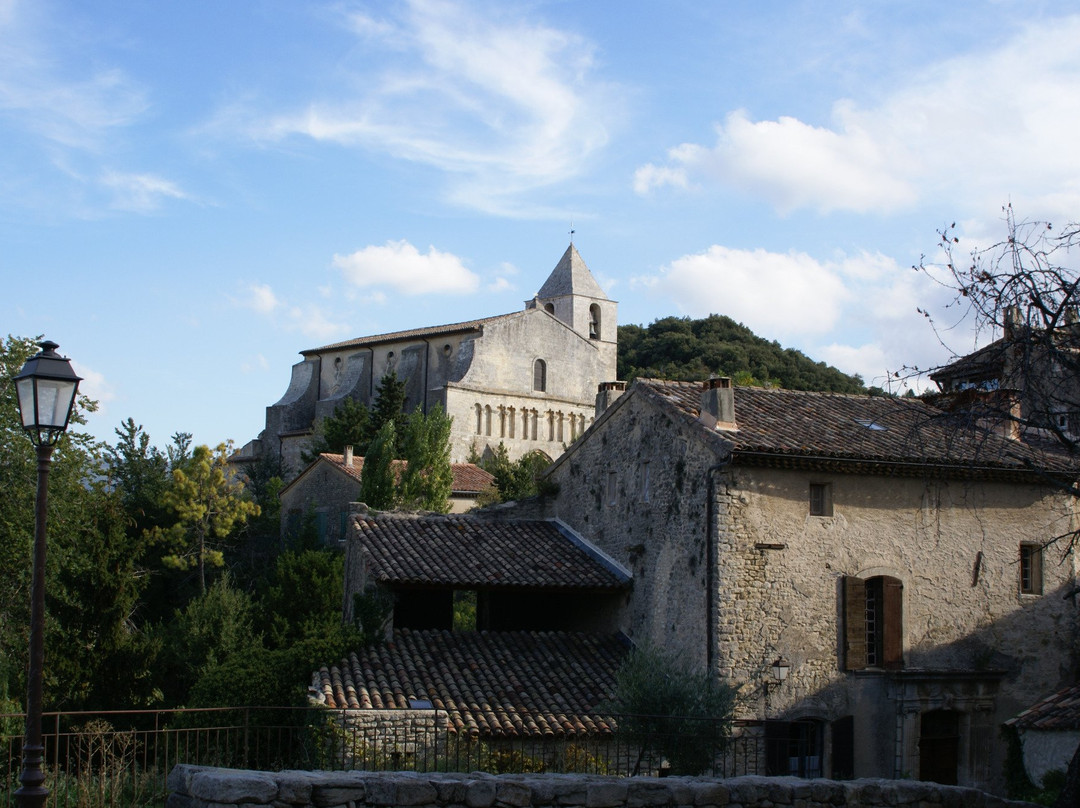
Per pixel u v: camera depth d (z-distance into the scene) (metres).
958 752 25.17
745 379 65.88
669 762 21.50
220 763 20.25
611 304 106.31
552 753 22.62
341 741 20.75
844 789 14.02
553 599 29.97
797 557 24.12
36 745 12.59
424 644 25.94
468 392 85.62
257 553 69.19
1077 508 26.98
